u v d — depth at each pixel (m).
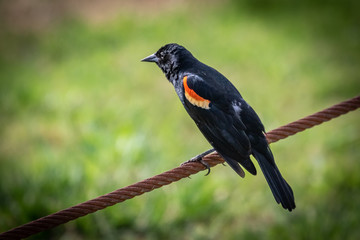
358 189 10.85
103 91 17.00
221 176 11.72
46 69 19.50
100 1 24.94
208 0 23.97
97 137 12.34
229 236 9.89
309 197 10.86
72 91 17.00
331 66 17.67
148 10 23.72
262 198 10.99
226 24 21.56
